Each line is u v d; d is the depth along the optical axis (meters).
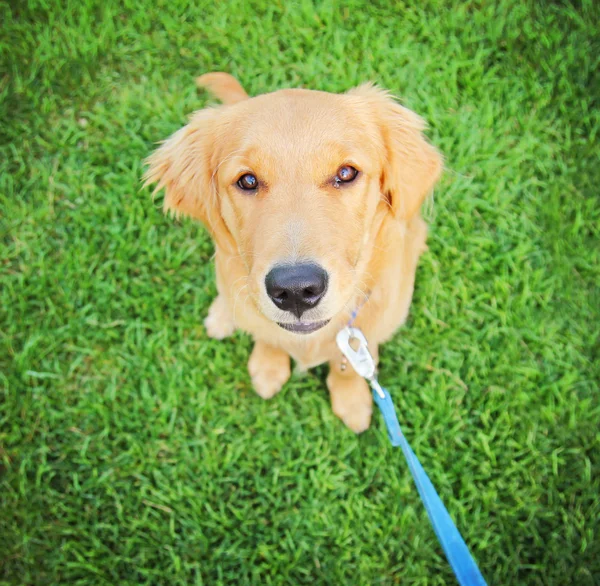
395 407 0.70
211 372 0.73
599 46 0.78
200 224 0.75
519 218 0.75
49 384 0.73
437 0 0.81
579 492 0.67
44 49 0.81
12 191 0.77
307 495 0.69
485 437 0.68
